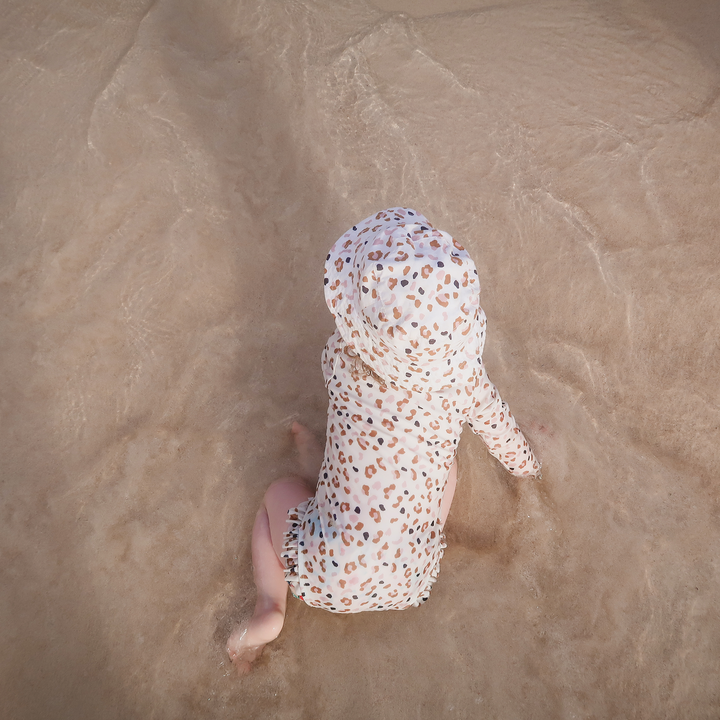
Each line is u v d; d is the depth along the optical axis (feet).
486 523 7.14
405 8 10.45
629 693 6.09
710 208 8.46
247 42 10.02
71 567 6.68
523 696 6.13
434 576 6.06
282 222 8.75
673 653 6.23
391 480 5.21
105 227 8.47
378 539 5.28
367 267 4.42
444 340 4.41
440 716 6.07
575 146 9.17
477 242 8.62
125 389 7.64
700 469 7.11
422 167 9.16
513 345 8.02
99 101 9.27
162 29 9.95
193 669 6.29
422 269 4.33
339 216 8.83
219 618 6.57
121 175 8.80
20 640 6.30
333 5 10.40
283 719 6.07
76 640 6.35
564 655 6.30
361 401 5.21
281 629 6.47
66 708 6.04
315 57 9.93
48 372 7.63
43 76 9.46
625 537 6.82
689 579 6.56
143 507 7.06
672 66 9.71
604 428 7.45
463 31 10.26
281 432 7.61
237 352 7.99
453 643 6.43
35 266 8.16
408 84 9.78
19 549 6.72
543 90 9.65
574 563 6.76
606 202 8.70
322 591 5.41
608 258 8.31
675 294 7.99
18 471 7.11
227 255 8.48
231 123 9.35
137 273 8.25
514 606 6.60
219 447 7.45
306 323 8.23
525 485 7.25
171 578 6.73
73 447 7.30
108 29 9.88
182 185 8.83
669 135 9.11
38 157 8.87
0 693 6.03
